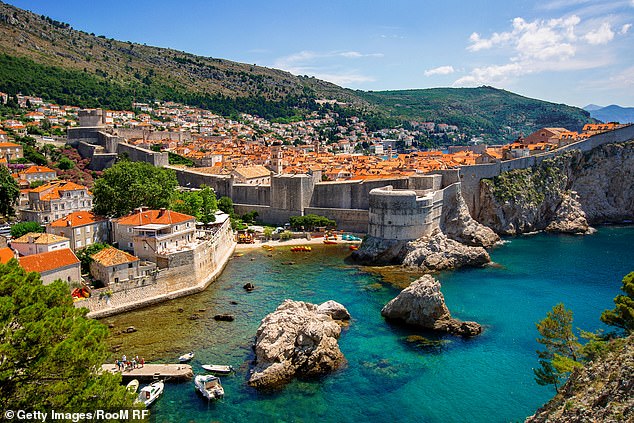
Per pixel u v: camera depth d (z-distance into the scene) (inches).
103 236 3695.9
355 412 2004.2
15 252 2989.7
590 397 1202.6
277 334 2393.0
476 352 2532.0
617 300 1892.2
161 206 4153.5
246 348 2498.8
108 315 2913.4
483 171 5585.6
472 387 2203.5
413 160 7455.7
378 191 4564.5
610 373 1247.5
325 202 5639.8
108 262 3014.3
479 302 3282.5
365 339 2667.3
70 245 3442.4
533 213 5708.7
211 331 2706.7
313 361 2298.2
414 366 2381.9
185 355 2373.3
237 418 1935.3
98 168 6550.2
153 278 3164.4
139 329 2723.9
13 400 1104.2
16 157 6003.9
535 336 2728.8
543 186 5876.0
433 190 4968.0
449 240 4429.1
